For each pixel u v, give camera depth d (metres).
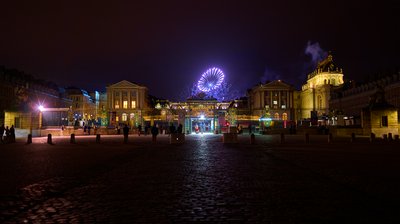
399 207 7.35
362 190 9.18
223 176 11.73
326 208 7.29
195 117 80.88
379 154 20.03
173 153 21.53
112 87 121.44
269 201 7.96
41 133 54.78
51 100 104.56
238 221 6.40
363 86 97.50
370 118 48.69
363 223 6.24
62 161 16.73
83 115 111.88
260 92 121.44
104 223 6.31
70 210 7.24
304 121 86.31
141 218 6.62
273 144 31.00
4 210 7.27
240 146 28.44
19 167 14.35
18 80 86.69
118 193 8.95
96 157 18.83
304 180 10.80
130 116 119.19
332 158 17.75
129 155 20.09
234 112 86.56
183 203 7.81
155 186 9.91
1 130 37.19
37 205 7.69
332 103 118.06
